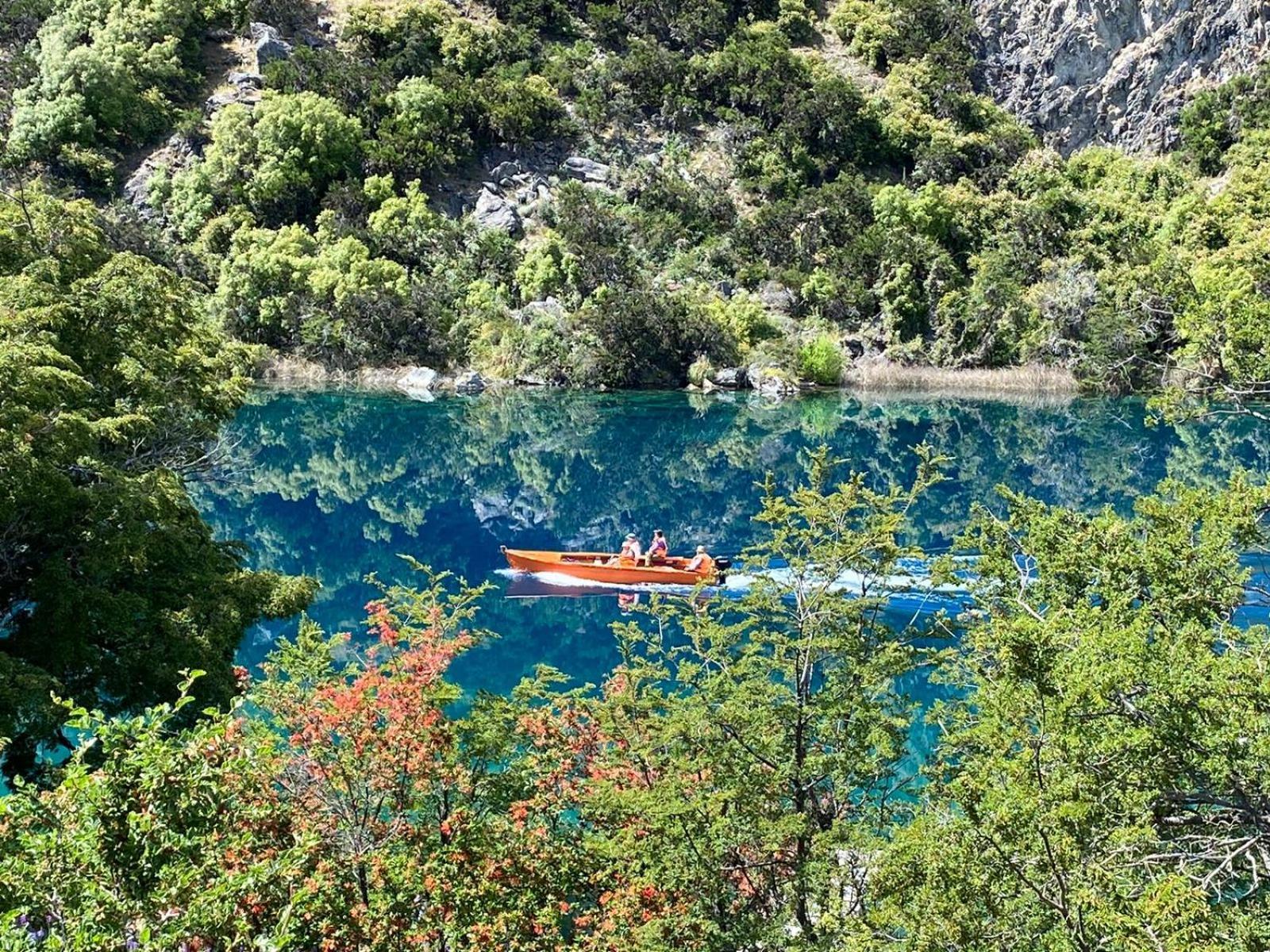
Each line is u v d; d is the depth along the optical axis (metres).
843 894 8.80
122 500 14.12
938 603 16.50
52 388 13.96
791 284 70.81
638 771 10.22
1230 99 82.50
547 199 74.94
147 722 5.70
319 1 88.38
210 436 20.97
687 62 87.88
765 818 9.14
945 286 69.62
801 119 83.38
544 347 62.72
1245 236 63.56
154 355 18.75
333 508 34.53
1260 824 6.71
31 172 69.19
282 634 21.45
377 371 62.75
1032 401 58.91
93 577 13.95
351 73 77.81
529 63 85.31
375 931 7.83
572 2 95.69
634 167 79.00
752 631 10.59
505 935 8.18
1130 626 7.69
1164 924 5.71
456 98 78.75
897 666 10.02
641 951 8.42
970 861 6.71
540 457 43.59
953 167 83.69
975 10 98.75
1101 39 91.75
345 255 64.19
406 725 9.01
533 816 9.71
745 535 31.20
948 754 10.08
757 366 63.41
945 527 30.92
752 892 9.54
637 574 24.75
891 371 65.56
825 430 49.69
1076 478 38.12
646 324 62.53
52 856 5.07
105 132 73.88
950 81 92.56
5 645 13.16
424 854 8.45
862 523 11.33
